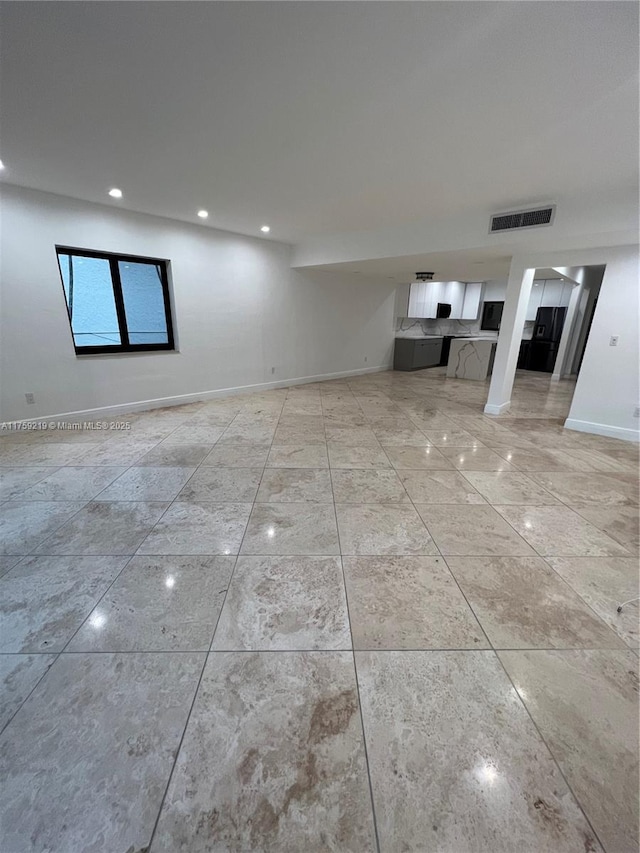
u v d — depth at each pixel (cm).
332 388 644
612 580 181
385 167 272
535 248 391
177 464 312
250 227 468
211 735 112
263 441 372
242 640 145
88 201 376
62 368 400
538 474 305
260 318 573
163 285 470
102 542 205
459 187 306
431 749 109
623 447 373
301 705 121
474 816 95
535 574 185
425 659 138
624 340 386
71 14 136
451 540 212
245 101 193
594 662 138
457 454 348
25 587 171
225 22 140
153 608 160
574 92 179
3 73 171
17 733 111
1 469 298
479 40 147
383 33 145
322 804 96
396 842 90
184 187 324
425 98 188
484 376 746
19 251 351
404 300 847
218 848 88
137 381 464
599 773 104
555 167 263
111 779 101
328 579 179
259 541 208
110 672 131
